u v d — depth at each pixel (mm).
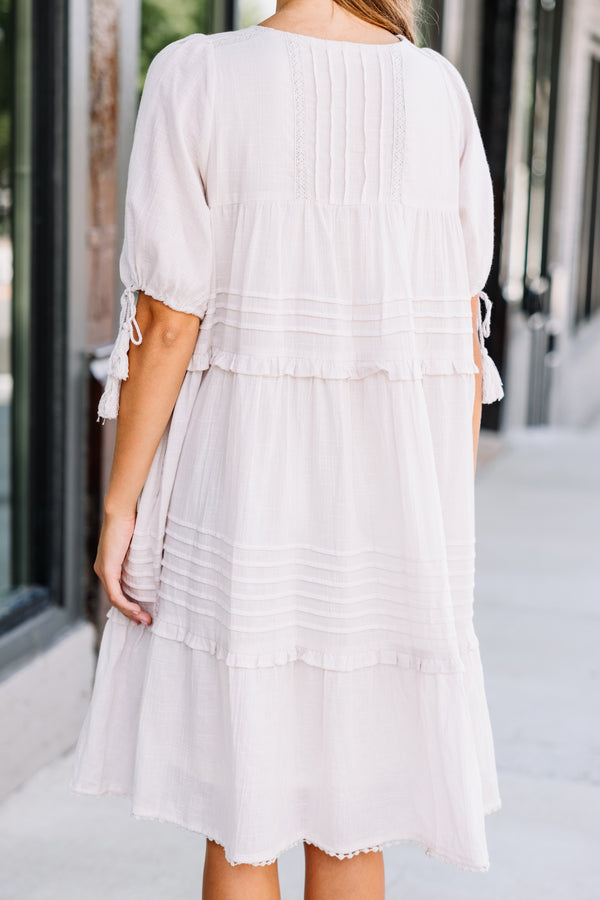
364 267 1481
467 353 1581
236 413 1480
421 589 1499
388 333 1482
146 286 1478
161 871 2406
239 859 1492
